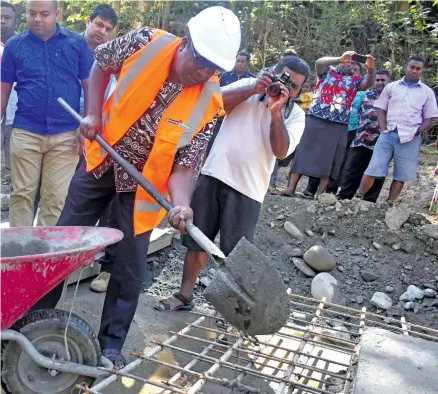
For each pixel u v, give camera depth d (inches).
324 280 191.3
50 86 150.3
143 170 109.9
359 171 264.1
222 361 109.3
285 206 226.2
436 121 245.3
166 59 104.7
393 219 215.5
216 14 101.8
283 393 101.3
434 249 208.5
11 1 412.8
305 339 129.3
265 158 136.9
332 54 450.6
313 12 468.1
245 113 137.6
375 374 111.2
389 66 425.1
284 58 138.3
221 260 99.0
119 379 115.9
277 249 209.6
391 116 245.6
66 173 157.2
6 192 247.3
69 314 99.6
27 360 96.2
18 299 90.2
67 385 99.3
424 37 436.5
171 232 197.2
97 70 113.3
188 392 96.2
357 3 458.6
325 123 239.9
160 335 141.3
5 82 152.0
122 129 109.2
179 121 106.2
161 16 432.1
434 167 351.3
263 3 450.9
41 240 108.3
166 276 182.4
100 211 119.6
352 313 183.0
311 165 243.1
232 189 137.4
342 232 215.5
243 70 244.1
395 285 198.1
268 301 97.0
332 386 123.8
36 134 151.4
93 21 173.0
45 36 149.7
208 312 158.1
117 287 114.7
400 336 134.0
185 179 108.5
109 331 114.9
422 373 114.1
